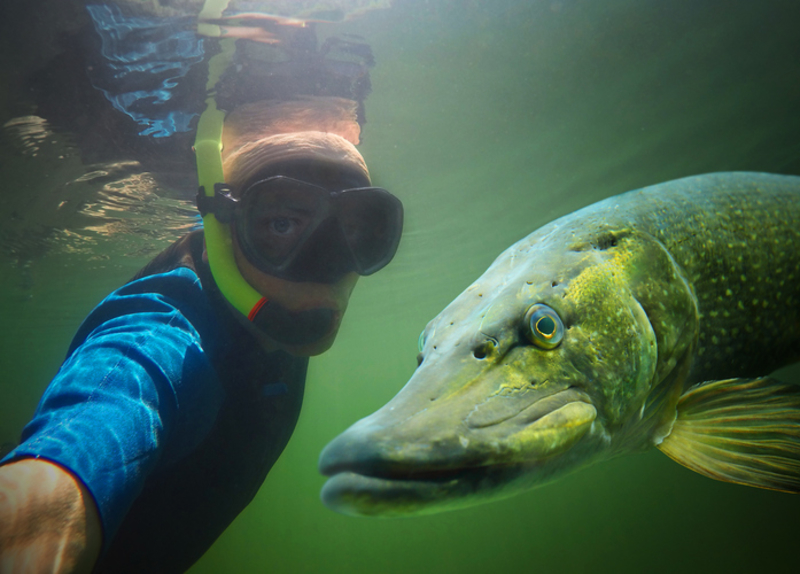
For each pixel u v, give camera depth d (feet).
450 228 9.27
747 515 21.53
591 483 29.01
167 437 1.11
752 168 8.05
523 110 5.60
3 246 7.84
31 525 0.77
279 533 27.22
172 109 4.10
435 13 3.91
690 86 5.58
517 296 1.16
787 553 17.07
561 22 4.40
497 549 21.30
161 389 1.11
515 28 4.33
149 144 4.73
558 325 1.12
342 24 3.69
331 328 1.57
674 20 4.57
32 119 4.29
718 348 1.30
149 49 3.47
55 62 3.57
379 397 63.41
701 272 1.30
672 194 1.37
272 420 1.53
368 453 0.85
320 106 4.31
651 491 26.94
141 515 1.28
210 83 3.76
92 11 3.17
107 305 1.33
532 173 7.34
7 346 17.57
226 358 1.40
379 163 6.19
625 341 1.16
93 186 5.86
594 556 20.26
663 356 1.21
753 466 1.13
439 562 20.75
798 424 1.14
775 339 1.36
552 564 19.77
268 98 3.92
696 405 1.23
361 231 1.65
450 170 6.76
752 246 1.35
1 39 3.33
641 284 1.22
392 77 4.50
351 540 24.45
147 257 9.18
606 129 6.30
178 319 1.28
